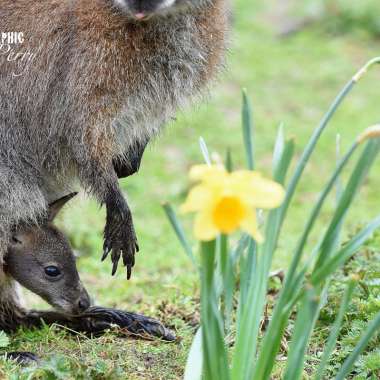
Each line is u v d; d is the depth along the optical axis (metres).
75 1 10.29
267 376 7.12
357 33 29.44
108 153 10.43
